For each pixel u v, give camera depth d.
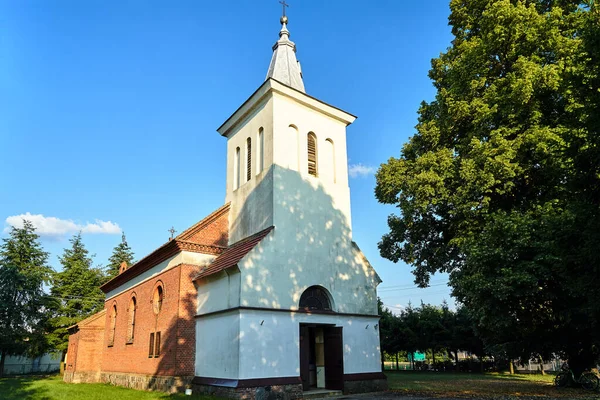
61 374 45.25
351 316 20.84
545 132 16.80
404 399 17.09
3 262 41.97
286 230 19.97
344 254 21.83
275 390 17.19
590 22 11.86
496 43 19.55
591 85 11.48
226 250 22.34
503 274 15.88
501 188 18.59
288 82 24.06
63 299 48.94
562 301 16.53
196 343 20.22
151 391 20.98
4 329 39.28
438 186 19.23
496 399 16.31
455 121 20.78
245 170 23.17
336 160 23.45
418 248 22.89
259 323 17.69
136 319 25.30
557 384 21.73
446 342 44.59
